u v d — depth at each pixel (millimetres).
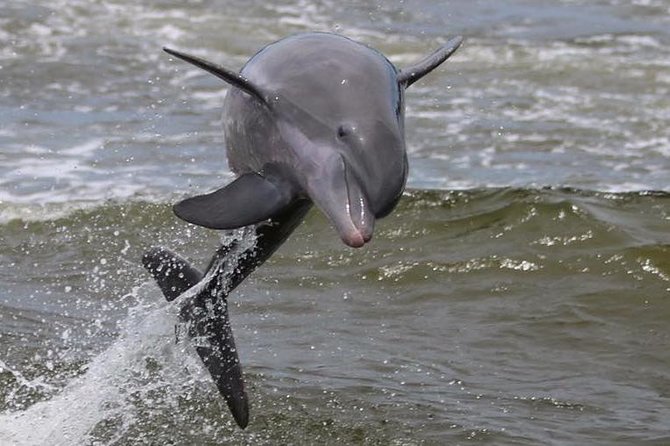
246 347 33750
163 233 42250
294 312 36344
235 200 20047
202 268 39156
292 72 20938
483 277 38688
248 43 69562
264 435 28891
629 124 57438
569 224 41344
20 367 32000
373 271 39094
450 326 35469
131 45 67062
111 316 35656
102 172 48594
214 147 52000
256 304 36781
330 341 34281
